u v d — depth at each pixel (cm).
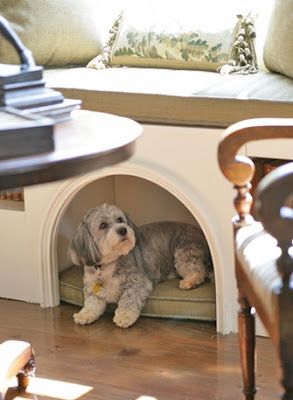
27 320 307
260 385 251
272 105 269
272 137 200
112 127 181
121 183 347
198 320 301
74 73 327
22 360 244
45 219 308
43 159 152
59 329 298
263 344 279
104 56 344
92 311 302
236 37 322
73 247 305
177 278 318
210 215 284
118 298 306
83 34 343
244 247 193
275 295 149
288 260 149
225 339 285
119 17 345
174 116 284
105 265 302
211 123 279
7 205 322
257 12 328
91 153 157
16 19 334
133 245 298
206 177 282
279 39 302
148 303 305
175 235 318
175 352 277
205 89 285
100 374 263
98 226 297
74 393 252
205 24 328
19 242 319
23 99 178
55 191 303
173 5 338
